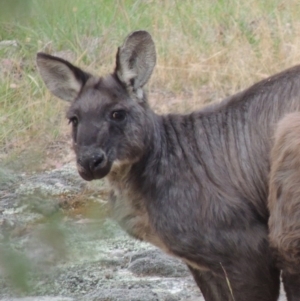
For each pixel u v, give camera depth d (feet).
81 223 27.58
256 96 39.34
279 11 77.61
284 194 36.60
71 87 40.81
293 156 36.22
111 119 38.45
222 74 70.08
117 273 47.62
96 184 55.52
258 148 38.45
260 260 37.60
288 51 71.31
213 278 40.50
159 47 73.82
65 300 43.47
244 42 73.31
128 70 39.63
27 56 72.28
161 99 68.80
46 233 24.08
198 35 75.82
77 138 38.34
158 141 39.06
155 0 81.92
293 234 36.52
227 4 81.00
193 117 40.04
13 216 51.11
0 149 58.59
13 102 66.74
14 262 24.03
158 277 47.34
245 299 37.91
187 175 38.24
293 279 37.65
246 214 37.58
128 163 38.60
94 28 75.82
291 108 38.04
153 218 38.63
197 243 37.78
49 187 55.88
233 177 38.32
